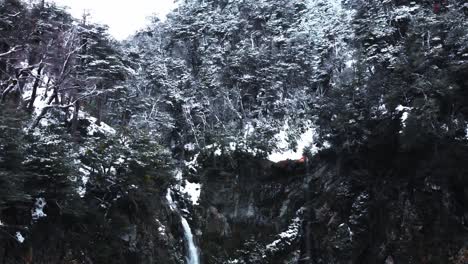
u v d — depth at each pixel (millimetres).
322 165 40031
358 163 36906
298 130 45156
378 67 39531
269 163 42188
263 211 41062
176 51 59375
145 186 31312
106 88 39344
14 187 20688
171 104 48656
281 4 61031
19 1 35312
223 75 50125
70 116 38062
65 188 24266
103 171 30328
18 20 34219
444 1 41031
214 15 61469
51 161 23750
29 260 23422
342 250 34375
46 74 34469
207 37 58750
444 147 30609
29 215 24500
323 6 64375
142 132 32969
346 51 50938
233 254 39375
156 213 34406
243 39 57438
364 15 46750
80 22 37844
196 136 46906
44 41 34719
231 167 42656
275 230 40062
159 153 32094
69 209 24797
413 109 30766
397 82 33219
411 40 35281
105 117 44969
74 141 30812
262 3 60688
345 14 56281
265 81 48875
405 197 32000
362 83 37844
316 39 55000
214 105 49125
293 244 38062
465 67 30281
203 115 48375
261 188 41812
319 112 40281
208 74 50969
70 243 26203
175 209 38562
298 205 40031
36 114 32625
